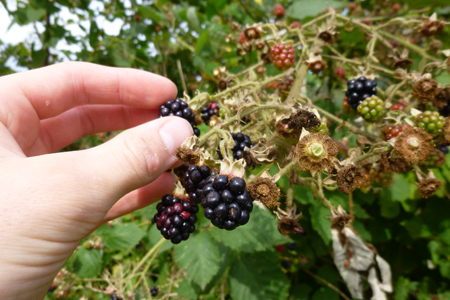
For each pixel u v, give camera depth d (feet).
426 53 0.53
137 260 0.77
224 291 0.66
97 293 0.73
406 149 0.35
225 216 0.28
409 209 0.61
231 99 0.44
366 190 0.50
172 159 0.36
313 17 0.67
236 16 0.85
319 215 0.59
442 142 0.41
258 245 0.56
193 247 0.58
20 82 0.47
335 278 0.72
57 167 0.31
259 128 0.42
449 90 0.42
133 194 0.54
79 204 0.31
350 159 0.35
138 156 0.33
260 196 0.30
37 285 0.32
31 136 0.49
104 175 0.32
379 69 0.48
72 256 0.71
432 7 0.65
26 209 0.30
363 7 0.74
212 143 0.36
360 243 0.48
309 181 0.37
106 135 1.00
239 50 0.59
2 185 0.30
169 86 0.56
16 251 0.30
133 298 0.61
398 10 0.67
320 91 0.66
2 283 0.29
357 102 0.46
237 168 0.30
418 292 0.69
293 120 0.34
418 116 0.39
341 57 0.52
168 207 0.35
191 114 0.43
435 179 0.39
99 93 0.55
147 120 0.64
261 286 0.62
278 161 0.38
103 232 0.74
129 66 0.94
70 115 0.60
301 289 0.74
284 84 0.49
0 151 0.33
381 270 0.48
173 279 0.68
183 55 0.95
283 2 0.78
